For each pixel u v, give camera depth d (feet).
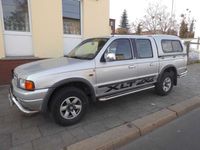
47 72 11.47
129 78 15.42
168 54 18.58
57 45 26.02
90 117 14.05
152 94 19.63
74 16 28.04
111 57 13.71
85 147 10.28
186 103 16.84
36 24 23.86
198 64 43.11
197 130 12.76
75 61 13.35
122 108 15.79
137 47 16.08
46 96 11.40
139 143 11.35
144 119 13.56
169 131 12.69
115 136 11.34
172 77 19.62
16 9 23.03
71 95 12.39
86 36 29.07
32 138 11.21
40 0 23.68
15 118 13.66
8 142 10.78
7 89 20.93
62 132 11.89
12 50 23.17
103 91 14.10
